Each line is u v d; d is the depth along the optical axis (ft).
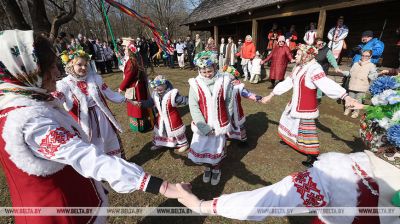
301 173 3.49
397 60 25.18
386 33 26.11
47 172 3.59
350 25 29.76
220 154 9.07
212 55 8.33
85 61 8.20
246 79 29.43
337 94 8.86
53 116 3.65
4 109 3.39
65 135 3.43
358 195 2.99
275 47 23.95
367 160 3.19
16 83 3.43
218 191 9.43
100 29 87.81
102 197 4.82
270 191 3.46
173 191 3.71
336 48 24.31
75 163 3.40
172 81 30.04
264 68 34.22
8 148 3.29
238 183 9.85
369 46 17.46
